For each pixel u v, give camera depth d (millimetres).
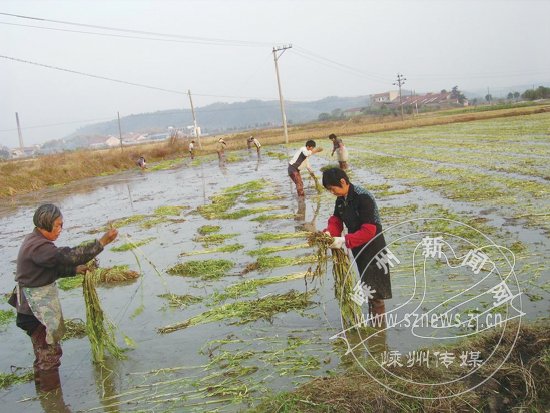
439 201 12953
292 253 9547
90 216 19312
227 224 13648
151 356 5863
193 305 7414
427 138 37875
